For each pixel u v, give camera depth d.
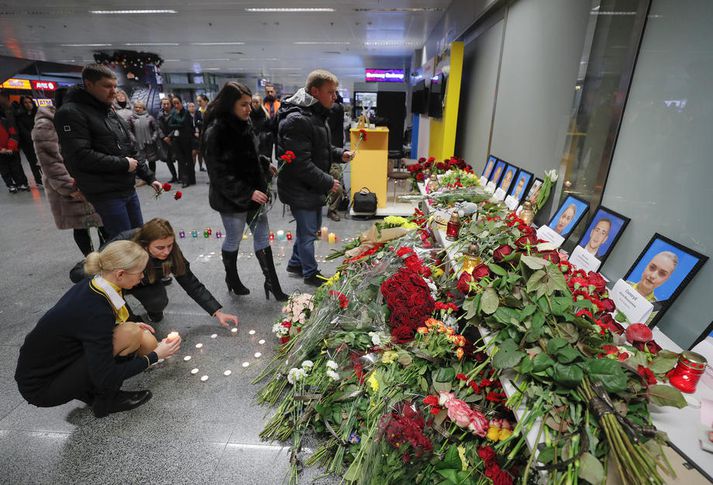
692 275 1.13
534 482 0.91
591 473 0.78
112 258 1.46
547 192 2.03
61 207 2.94
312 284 2.87
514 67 2.77
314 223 2.70
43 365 1.50
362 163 4.72
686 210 1.18
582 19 1.80
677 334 1.22
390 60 15.04
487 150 3.47
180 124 5.96
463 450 1.15
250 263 3.33
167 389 1.87
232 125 2.23
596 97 1.67
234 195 2.35
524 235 1.48
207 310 2.18
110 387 1.55
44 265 3.30
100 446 1.56
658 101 1.31
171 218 4.60
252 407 1.76
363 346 1.68
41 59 13.96
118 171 2.44
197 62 14.89
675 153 1.23
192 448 1.55
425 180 3.47
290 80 24.91
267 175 2.85
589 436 0.84
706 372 1.01
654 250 1.28
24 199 5.49
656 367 0.99
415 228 2.25
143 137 6.18
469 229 1.81
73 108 2.22
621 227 1.47
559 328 1.06
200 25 8.06
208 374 1.97
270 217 4.66
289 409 1.59
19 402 1.79
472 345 1.43
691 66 1.16
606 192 1.62
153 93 11.50
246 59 14.23
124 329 1.63
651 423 0.87
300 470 1.44
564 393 0.94
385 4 6.21
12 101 6.08
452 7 5.70
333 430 1.48
